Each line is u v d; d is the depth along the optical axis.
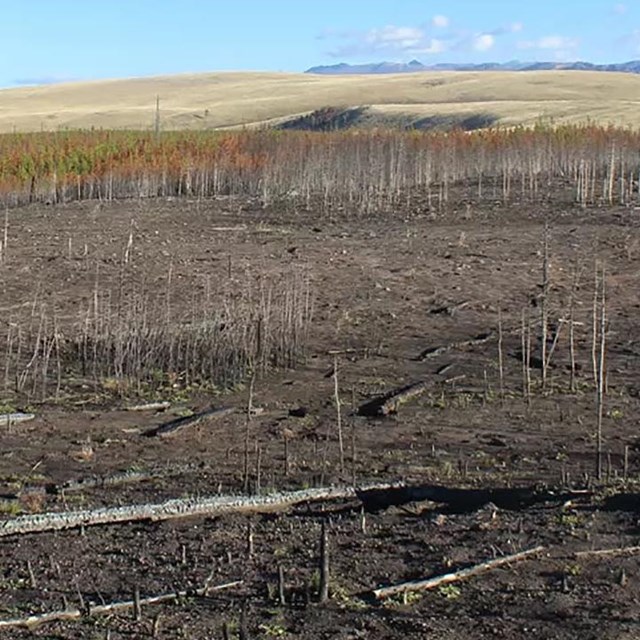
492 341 17.08
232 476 10.84
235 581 7.85
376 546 8.52
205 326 15.96
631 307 19.41
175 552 8.51
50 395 13.93
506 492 10.08
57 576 8.02
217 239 27.33
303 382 14.71
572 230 28.27
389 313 18.77
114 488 10.49
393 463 11.32
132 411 13.40
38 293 20.00
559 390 14.32
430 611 7.28
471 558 8.16
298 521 9.33
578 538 8.52
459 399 13.90
